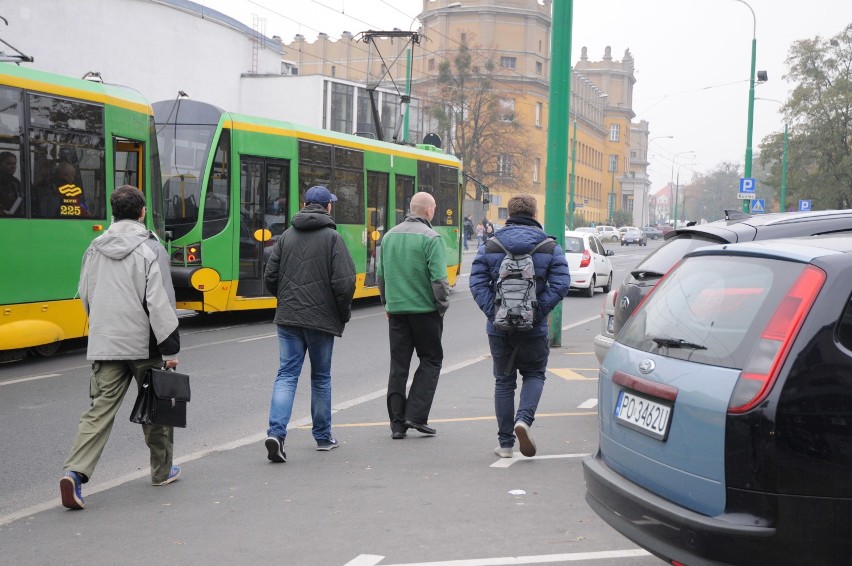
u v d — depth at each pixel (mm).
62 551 4859
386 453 7113
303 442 7523
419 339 7598
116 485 6191
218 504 5742
